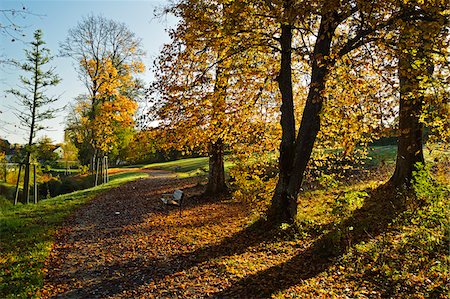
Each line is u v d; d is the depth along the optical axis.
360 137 10.73
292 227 10.59
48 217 15.39
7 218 14.95
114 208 17.88
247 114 13.31
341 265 7.78
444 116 8.05
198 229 12.34
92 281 7.90
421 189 10.08
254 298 6.50
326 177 12.35
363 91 9.75
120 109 30.03
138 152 53.44
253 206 12.22
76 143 50.44
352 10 8.79
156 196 21.52
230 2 10.39
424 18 7.88
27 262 9.10
